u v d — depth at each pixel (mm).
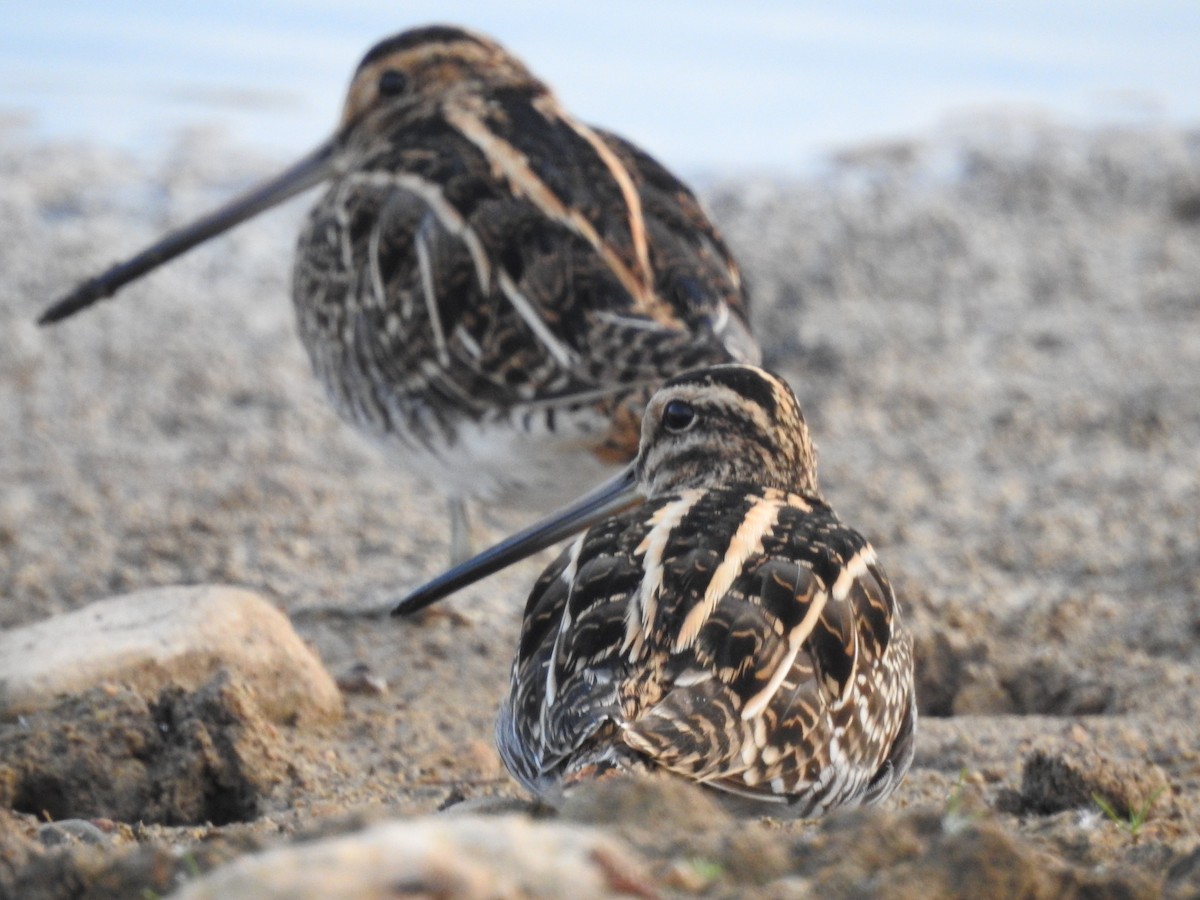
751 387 9359
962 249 21625
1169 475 15484
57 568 13812
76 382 17875
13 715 9859
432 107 13531
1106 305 19953
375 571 14016
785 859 6129
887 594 8250
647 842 6156
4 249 20734
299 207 23047
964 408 17266
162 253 14523
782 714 7230
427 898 4785
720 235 12641
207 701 9609
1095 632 12461
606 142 12820
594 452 11375
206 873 6277
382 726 10773
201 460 16297
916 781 9781
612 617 7387
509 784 9852
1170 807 8945
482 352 11648
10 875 6766
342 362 12922
